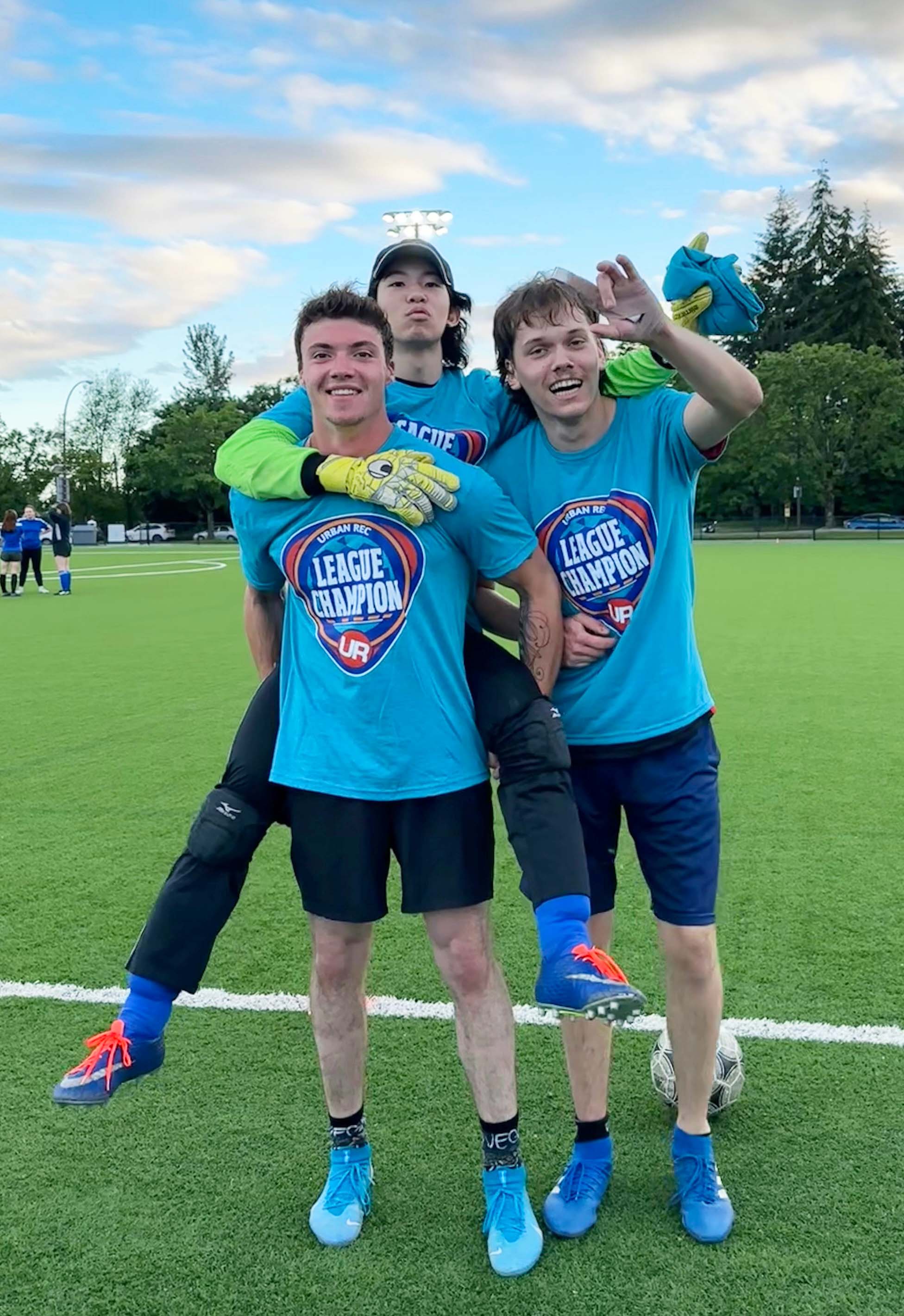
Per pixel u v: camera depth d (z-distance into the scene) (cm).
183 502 6869
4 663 1059
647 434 241
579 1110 238
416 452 217
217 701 844
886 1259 219
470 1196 244
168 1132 270
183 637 1273
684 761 236
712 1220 227
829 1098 277
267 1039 316
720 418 225
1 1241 230
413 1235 231
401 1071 296
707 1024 232
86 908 418
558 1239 229
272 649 259
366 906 223
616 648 237
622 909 412
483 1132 231
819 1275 215
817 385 5038
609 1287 214
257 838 226
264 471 221
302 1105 282
